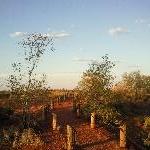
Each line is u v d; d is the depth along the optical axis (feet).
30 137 85.56
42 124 108.99
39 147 81.87
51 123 112.06
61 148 81.25
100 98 107.65
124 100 172.35
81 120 122.31
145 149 92.53
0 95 141.38
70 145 78.95
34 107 140.05
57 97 199.72
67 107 165.37
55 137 91.40
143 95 203.62
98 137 95.50
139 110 163.02
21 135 88.94
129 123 129.18
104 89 106.83
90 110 109.60
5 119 105.09
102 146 86.58
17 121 105.91
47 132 97.25
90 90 107.45
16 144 83.15
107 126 111.55
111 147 86.22
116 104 147.74
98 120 119.03
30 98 99.40
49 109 146.00
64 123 114.83
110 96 107.86
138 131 120.67
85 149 82.89
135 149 88.48
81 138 93.20
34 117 113.29
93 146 86.07
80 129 105.29
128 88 211.61
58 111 149.69
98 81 107.45
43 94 100.83
